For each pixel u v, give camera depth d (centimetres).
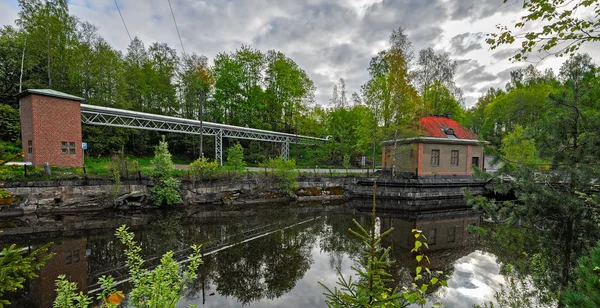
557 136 412
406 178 1922
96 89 2528
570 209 382
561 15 282
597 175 355
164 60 3247
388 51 1945
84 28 2381
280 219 1297
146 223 1169
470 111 4750
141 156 2806
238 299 560
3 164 262
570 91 408
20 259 235
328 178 1953
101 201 1356
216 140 2416
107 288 303
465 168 2108
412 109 1862
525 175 428
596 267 202
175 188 1495
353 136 3319
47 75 2378
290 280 654
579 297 221
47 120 1456
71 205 1289
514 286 527
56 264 718
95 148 2388
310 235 1037
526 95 2862
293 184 1773
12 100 2191
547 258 417
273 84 3488
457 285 625
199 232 1049
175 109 3312
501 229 532
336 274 690
